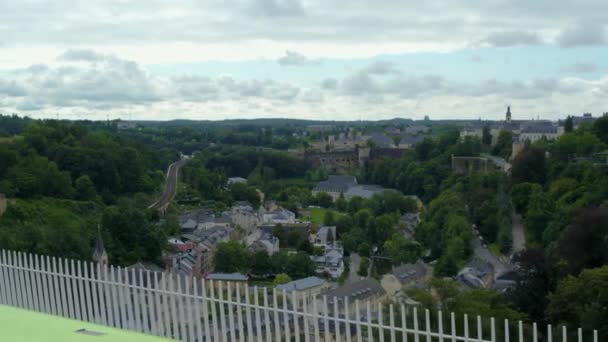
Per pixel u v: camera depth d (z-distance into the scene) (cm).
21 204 14938
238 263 16062
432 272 16150
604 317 4656
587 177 17600
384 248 19075
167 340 1606
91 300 2664
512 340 4756
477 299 5300
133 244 13962
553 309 5422
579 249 7956
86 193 18475
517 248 17325
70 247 9612
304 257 16488
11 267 2861
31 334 1611
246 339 2491
